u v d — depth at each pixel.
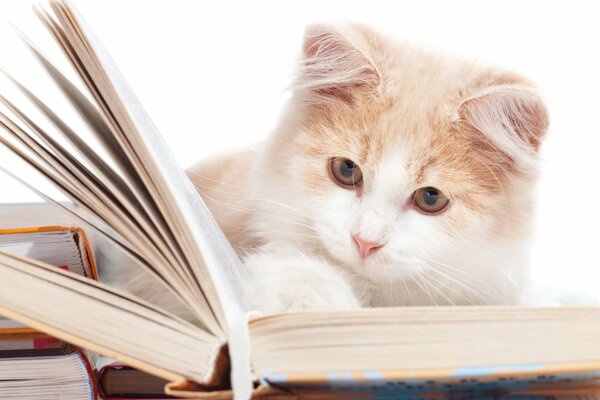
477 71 1.15
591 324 0.64
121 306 0.67
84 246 0.85
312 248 1.09
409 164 1.05
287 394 0.66
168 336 0.65
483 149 1.08
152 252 0.71
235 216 1.21
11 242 0.82
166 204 0.69
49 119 0.71
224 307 0.65
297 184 1.11
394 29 1.37
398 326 0.62
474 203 1.06
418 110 1.08
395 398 0.67
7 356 0.77
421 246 1.03
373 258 1.02
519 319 0.64
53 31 0.69
